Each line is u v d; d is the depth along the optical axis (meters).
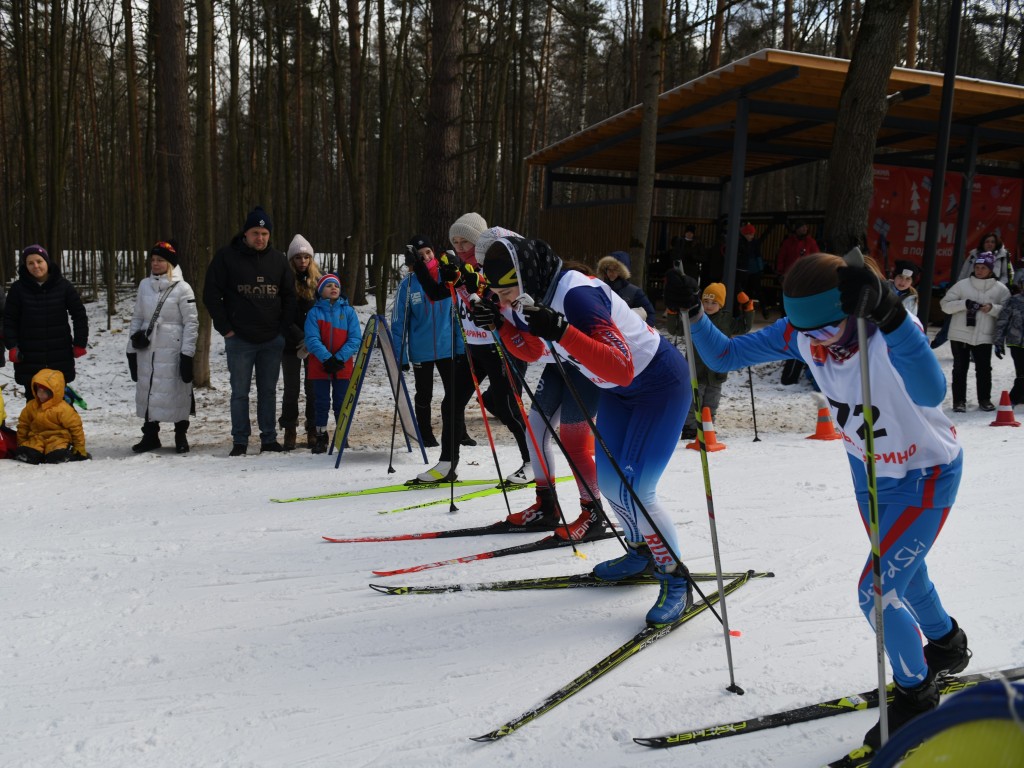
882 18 8.70
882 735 1.91
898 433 2.05
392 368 5.87
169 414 6.34
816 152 13.77
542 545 3.81
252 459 6.04
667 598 2.96
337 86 11.41
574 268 3.24
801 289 1.99
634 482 2.96
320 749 2.18
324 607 3.14
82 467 5.72
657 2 8.22
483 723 2.30
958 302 7.76
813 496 4.68
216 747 2.18
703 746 2.18
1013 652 2.68
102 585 3.36
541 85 19.00
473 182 22.19
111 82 16.14
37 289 6.15
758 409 8.50
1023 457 5.57
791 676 2.56
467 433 6.93
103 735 2.23
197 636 2.88
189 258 10.52
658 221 15.66
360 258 14.78
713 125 11.67
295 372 6.48
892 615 2.08
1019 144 12.27
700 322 2.44
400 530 4.14
